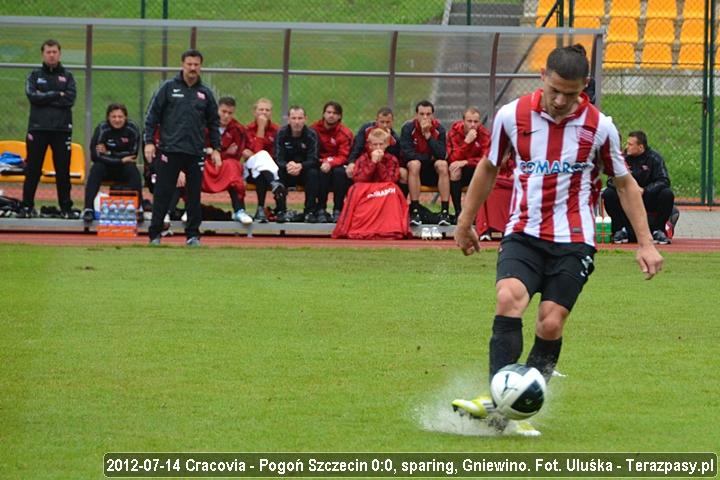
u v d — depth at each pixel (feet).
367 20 335.47
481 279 143.23
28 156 196.54
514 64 223.10
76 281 134.10
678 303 124.36
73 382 80.38
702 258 174.40
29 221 197.98
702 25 332.39
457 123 203.21
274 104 229.66
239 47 221.05
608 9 335.67
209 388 79.05
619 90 329.11
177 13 335.47
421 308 117.50
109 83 223.10
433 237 199.31
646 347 97.60
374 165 199.11
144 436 66.23
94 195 197.67
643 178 199.52
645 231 70.90
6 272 141.59
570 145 69.00
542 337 70.18
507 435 67.51
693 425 70.33
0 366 85.35
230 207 241.76
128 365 86.38
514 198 71.00
